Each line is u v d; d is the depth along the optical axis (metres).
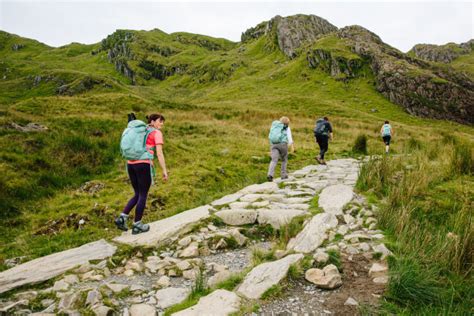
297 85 110.00
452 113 91.19
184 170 12.05
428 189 7.80
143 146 6.02
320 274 4.28
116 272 4.89
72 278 4.50
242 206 7.34
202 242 5.78
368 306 3.72
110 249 5.42
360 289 4.10
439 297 3.90
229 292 3.91
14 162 10.83
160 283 4.50
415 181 7.65
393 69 102.19
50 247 6.58
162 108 33.53
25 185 9.91
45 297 4.09
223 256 5.49
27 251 6.56
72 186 10.80
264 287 4.02
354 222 6.16
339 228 5.80
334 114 67.00
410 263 4.44
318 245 5.14
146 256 5.41
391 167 8.98
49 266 4.82
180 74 178.12
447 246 4.85
